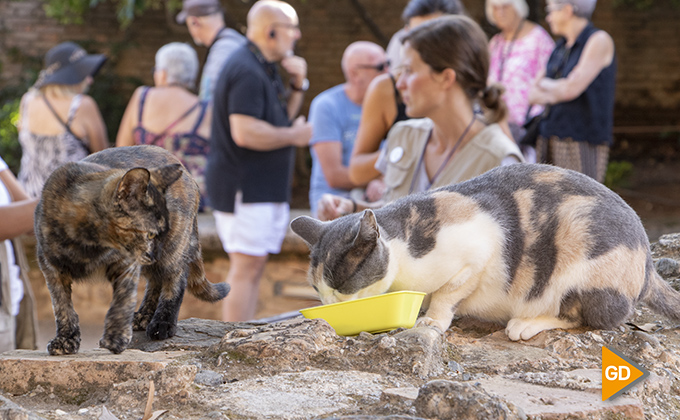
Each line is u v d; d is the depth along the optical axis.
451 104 3.20
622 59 15.35
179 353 2.30
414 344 2.12
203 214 8.31
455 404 1.72
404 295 2.24
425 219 2.47
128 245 2.26
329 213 3.54
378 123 4.02
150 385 1.89
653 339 2.34
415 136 3.43
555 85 5.08
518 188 2.49
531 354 2.26
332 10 13.90
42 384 2.06
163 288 2.55
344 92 5.14
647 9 15.19
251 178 4.90
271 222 5.05
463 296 2.49
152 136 5.76
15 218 3.03
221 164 4.92
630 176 13.17
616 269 2.31
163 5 13.43
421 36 3.15
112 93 13.40
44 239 2.21
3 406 1.74
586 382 2.00
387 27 14.02
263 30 4.94
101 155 2.49
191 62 5.88
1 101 12.87
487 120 3.31
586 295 2.34
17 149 11.73
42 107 5.47
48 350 2.21
